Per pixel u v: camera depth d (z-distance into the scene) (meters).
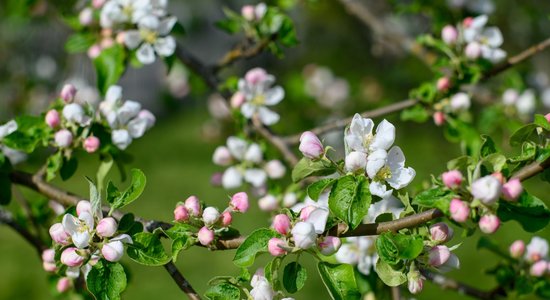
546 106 1.91
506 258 1.41
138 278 3.12
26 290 3.04
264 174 1.49
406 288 1.42
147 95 5.76
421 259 1.20
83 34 1.51
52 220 1.47
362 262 1.37
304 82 2.34
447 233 1.20
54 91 2.58
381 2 2.35
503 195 1.16
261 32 1.52
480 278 2.81
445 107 1.49
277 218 1.19
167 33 1.45
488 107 1.69
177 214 1.22
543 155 1.17
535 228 1.17
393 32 1.95
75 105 1.32
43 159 1.73
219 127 2.41
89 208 1.22
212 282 1.21
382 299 1.39
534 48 1.48
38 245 1.41
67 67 2.52
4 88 2.61
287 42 1.52
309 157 1.21
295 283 1.20
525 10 2.28
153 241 1.21
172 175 4.47
